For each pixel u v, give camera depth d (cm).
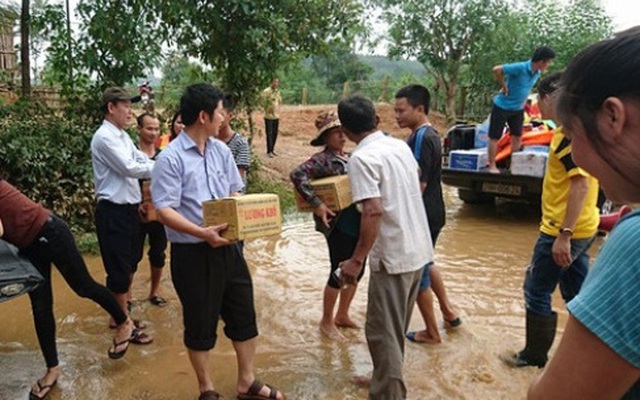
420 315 444
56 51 714
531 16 2166
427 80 2525
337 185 368
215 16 766
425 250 296
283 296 486
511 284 511
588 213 318
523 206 861
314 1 826
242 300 319
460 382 339
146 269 560
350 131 301
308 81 2975
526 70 686
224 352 386
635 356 83
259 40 779
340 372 356
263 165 1029
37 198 626
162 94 955
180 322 435
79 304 468
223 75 845
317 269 560
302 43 845
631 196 91
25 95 729
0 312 447
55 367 335
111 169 381
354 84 2559
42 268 325
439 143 382
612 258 86
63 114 721
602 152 89
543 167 680
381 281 286
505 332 408
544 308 345
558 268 328
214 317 308
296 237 681
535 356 352
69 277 335
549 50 670
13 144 608
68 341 399
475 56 2145
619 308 83
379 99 2405
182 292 302
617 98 85
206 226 293
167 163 292
